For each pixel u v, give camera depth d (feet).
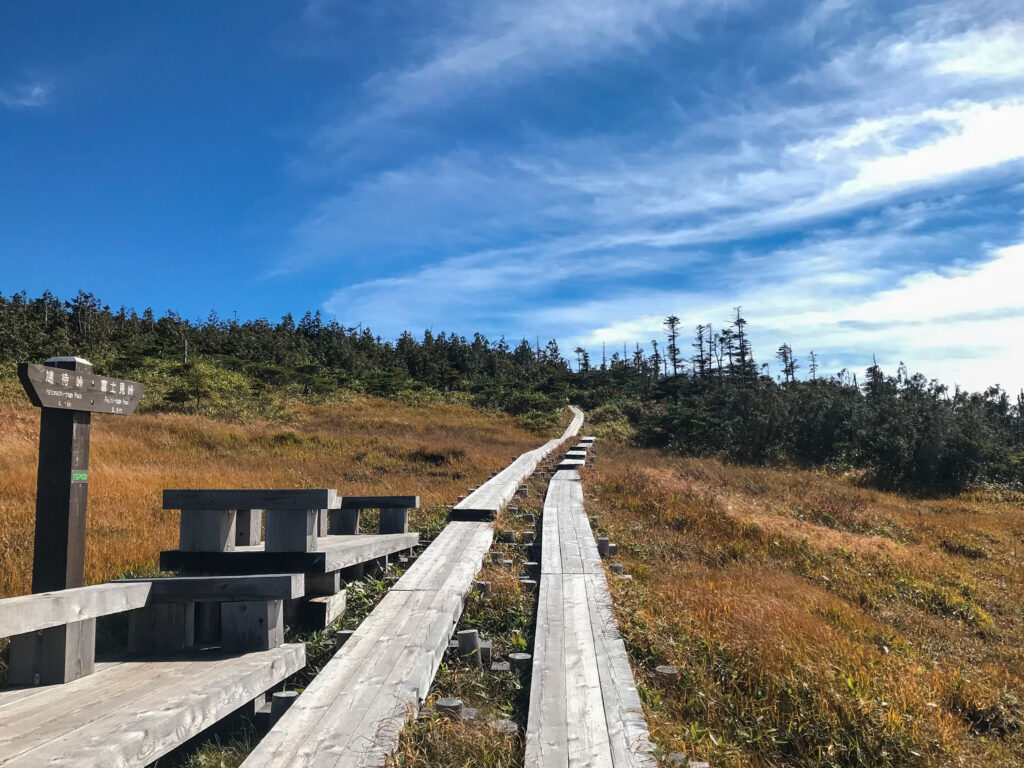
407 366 269.23
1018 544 58.80
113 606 14.32
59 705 11.94
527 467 59.93
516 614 19.92
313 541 20.12
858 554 41.96
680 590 25.55
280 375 172.14
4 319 169.78
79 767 9.42
